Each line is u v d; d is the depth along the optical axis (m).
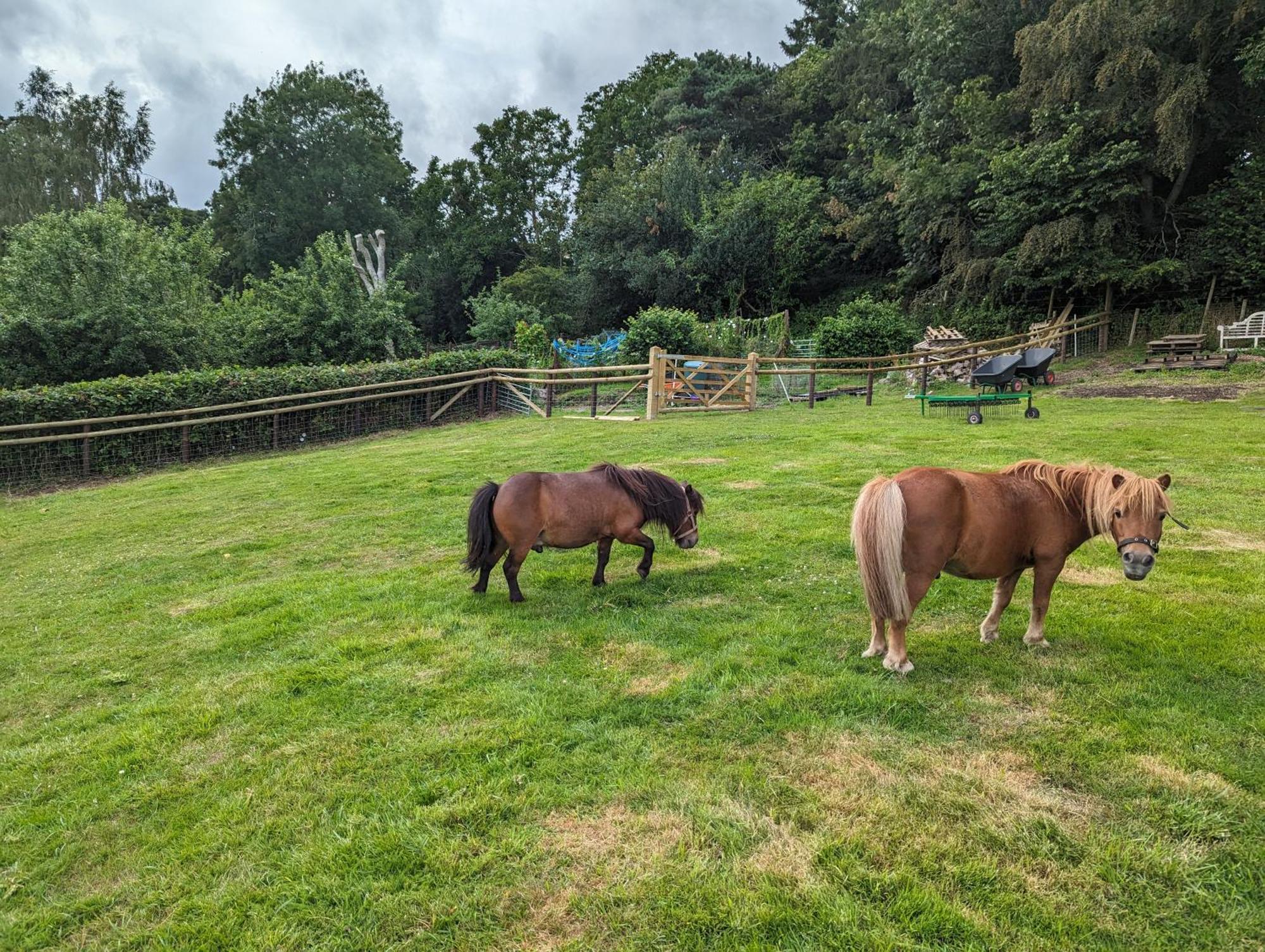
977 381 13.52
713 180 40.25
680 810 3.03
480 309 36.88
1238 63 21.03
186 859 2.95
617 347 28.53
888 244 35.56
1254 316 19.84
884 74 36.19
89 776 3.63
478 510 5.60
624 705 3.94
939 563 3.97
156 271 21.08
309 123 50.66
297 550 7.84
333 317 23.30
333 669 4.62
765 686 4.07
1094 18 20.61
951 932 2.36
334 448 16.70
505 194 56.22
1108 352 23.36
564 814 3.06
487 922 2.50
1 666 5.21
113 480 14.49
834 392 20.12
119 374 19.14
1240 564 5.66
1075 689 3.88
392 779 3.38
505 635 5.04
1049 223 23.39
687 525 6.02
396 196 57.75
